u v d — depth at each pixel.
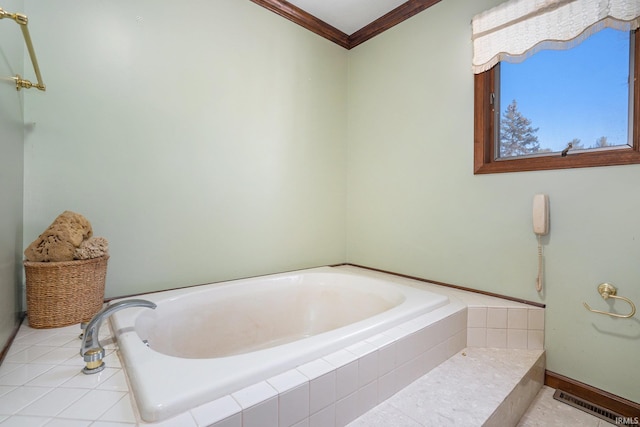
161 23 1.60
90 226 1.31
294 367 0.89
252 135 1.98
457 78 1.84
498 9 1.61
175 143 1.66
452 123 1.87
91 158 1.42
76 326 1.18
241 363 0.84
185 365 0.82
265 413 0.74
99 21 1.42
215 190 1.81
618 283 1.29
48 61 1.30
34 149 1.28
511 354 1.44
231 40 1.86
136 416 0.67
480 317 1.51
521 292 1.59
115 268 1.48
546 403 1.35
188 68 1.69
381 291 1.71
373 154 2.37
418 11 2.04
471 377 1.22
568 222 1.43
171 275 1.66
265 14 2.03
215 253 1.82
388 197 2.27
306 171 2.29
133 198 1.53
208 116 1.78
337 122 2.51
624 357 1.28
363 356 0.98
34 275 1.12
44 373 0.85
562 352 1.45
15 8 1.09
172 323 1.41
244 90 1.93
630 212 1.26
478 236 1.76
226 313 1.63
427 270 2.03
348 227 2.58
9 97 1.00
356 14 2.19
